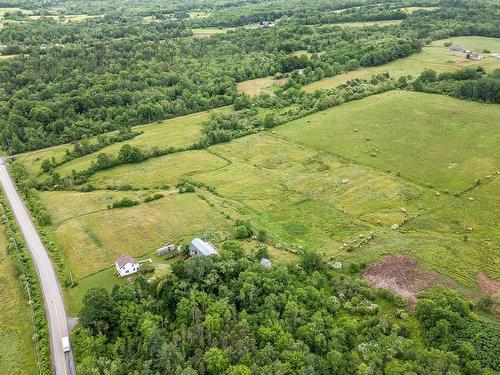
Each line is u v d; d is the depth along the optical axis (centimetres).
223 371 7194
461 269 9875
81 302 9275
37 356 8125
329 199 13088
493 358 7381
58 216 12888
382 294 9088
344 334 7894
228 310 8044
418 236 11138
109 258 10762
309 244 11081
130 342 7850
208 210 12669
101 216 12669
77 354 7912
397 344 7656
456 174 13750
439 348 7612
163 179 14900
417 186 13362
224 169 15338
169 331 8050
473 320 8188
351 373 7262
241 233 11231
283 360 7331
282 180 14338
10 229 12200
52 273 10325
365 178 14012
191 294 8394
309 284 9106
